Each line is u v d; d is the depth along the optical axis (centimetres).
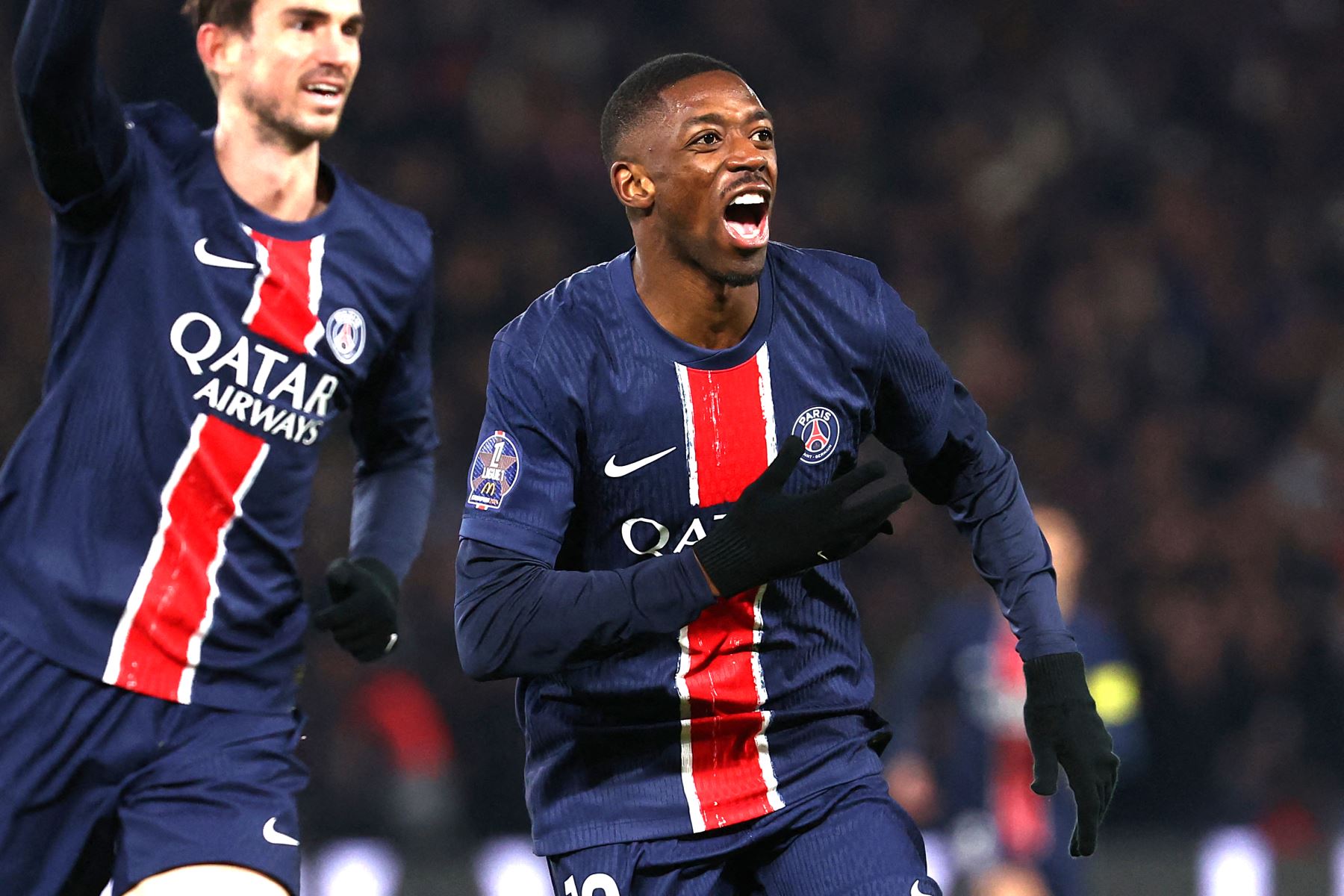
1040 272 4422
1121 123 4709
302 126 1117
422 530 1255
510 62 4512
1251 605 3641
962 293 4397
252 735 1117
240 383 1112
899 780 2258
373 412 1234
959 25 4928
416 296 1188
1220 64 4884
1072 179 4600
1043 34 4891
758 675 991
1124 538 3809
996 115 4753
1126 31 4906
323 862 2506
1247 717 3525
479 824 3145
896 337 989
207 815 1079
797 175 4616
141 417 1097
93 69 1052
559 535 951
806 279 987
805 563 893
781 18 4878
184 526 1102
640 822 995
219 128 1145
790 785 1002
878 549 3641
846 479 891
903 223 4547
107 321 1105
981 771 2275
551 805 1019
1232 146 4797
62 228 1112
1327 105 4903
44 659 1083
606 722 1000
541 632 905
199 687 1106
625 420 957
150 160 1120
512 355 960
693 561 895
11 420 3662
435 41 4488
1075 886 2264
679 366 960
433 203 4234
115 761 1088
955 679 2300
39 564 1090
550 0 4662
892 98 4850
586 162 4397
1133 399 4153
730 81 941
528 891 2445
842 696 1022
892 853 985
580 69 4594
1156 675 3547
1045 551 1033
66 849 1097
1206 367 4269
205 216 1116
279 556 1140
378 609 1146
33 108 1048
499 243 4209
